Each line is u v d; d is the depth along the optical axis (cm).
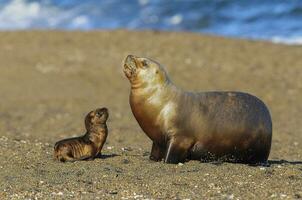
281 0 15200
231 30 13488
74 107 7681
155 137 4038
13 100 7975
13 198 3369
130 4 15112
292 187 3519
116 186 3534
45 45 10106
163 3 15200
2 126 6650
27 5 14862
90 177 3691
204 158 4072
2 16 14162
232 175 3731
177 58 9431
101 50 9825
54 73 8962
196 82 8569
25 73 8919
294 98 8062
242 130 4056
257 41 10369
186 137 3997
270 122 4175
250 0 15400
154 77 3966
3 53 9700
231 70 9012
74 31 10906
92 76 8856
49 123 6881
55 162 4019
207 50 9812
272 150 5366
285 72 8988
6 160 4094
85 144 4047
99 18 14100
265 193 3416
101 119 4050
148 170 3834
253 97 4172
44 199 3347
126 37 10462
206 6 15088
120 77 8831
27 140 4966
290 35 12744
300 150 5388
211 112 4028
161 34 10675
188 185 3550
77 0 15288
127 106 7719
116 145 5069
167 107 3966
